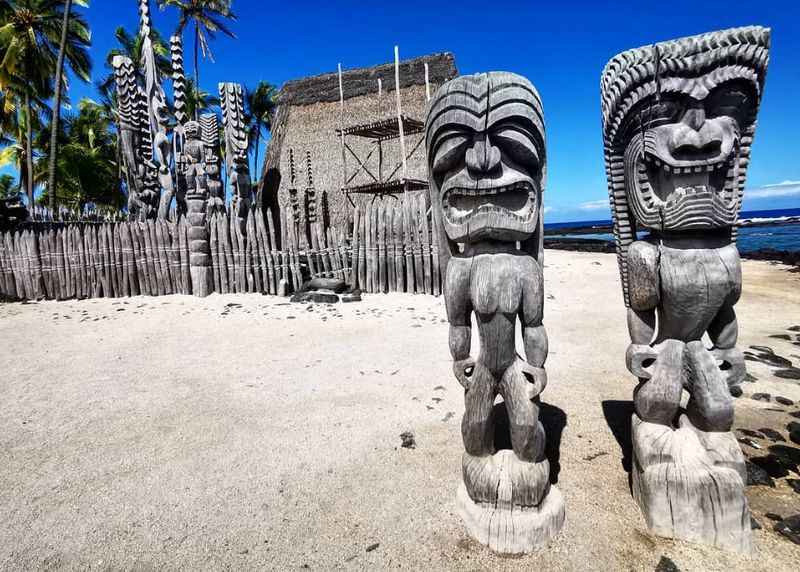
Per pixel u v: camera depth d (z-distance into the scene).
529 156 2.10
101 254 8.39
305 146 16.56
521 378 2.24
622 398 3.73
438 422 3.44
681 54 2.05
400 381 4.28
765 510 2.34
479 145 2.03
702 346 2.30
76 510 2.53
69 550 2.24
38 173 22.17
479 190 2.10
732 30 2.01
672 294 2.19
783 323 5.95
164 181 11.38
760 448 2.90
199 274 8.32
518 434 2.22
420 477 2.72
